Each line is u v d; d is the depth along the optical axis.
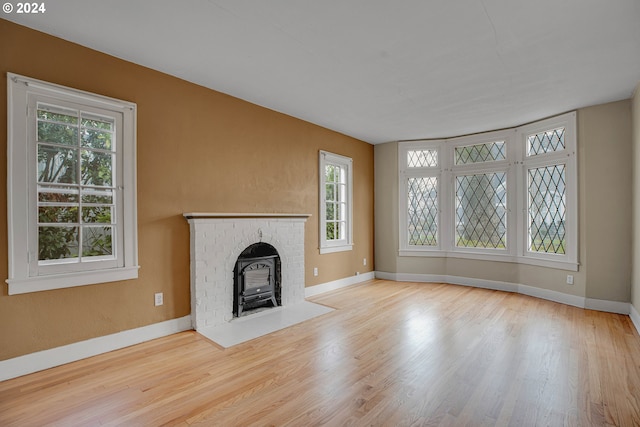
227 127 3.59
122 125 2.79
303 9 2.10
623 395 2.07
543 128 4.39
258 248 3.84
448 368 2.44
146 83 2.94
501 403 1.99
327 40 2.49
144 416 1.87
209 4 2.05
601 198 3.83
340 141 5.19
